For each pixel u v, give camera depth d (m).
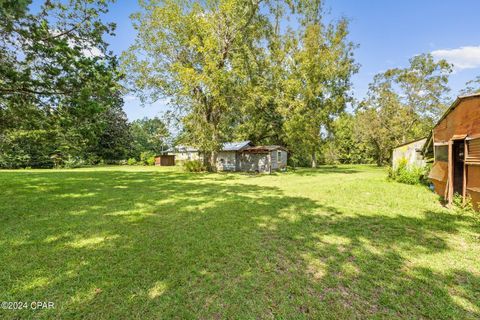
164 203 7.04
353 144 36.28
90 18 6.71
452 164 7.02
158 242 4.00
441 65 23.06
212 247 3.82
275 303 2.44
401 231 4.59
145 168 23.41
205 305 2.40
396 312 2.31
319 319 2.22
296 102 19.22
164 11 15.40
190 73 14.51
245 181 12.79
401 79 24.41
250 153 20.83
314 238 4.23
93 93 6.43
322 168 25.38
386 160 29.70
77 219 5.30
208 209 6.32
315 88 19.80
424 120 24.41
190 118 16.67
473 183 6.04
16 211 5.95
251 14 16.56
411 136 25.73
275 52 20.00
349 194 8.51
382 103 25.45
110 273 2.98
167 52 16.73
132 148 34.81
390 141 26.25
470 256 3.51
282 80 19.69
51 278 2.85
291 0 18.72
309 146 22.73
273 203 7.05
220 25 16.36
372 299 2.51
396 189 9.55
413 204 6.87
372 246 3.88
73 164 24.30
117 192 8.88
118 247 3.79
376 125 25.67
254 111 21.55
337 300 2.49
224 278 2.91
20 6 3.99
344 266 3.21
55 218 5.37
